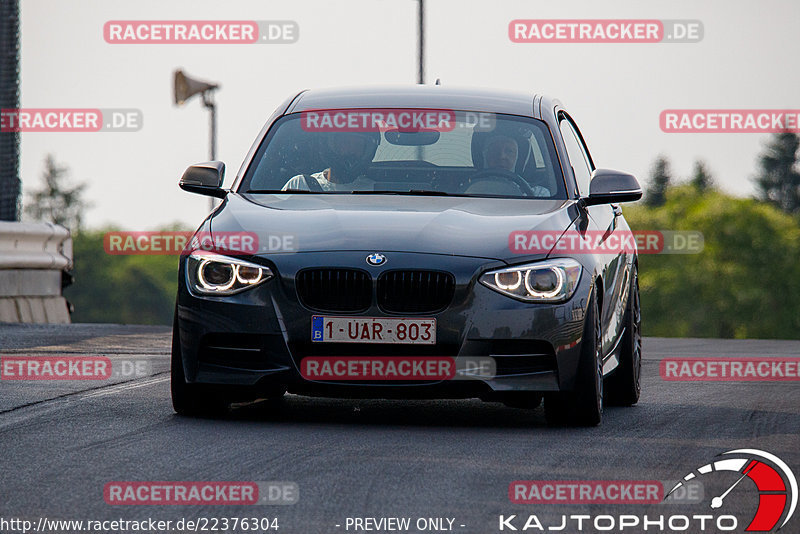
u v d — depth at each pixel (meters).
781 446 19.34
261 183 24.33
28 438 19.25
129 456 17.80
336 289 20.64
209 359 21.19
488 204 23.08
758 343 49.56
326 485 15.95
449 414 22.95
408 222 21.52
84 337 38.81
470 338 20.53
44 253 49.97
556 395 21.08
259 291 20.80
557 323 20.84
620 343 25.14
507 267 20.83
